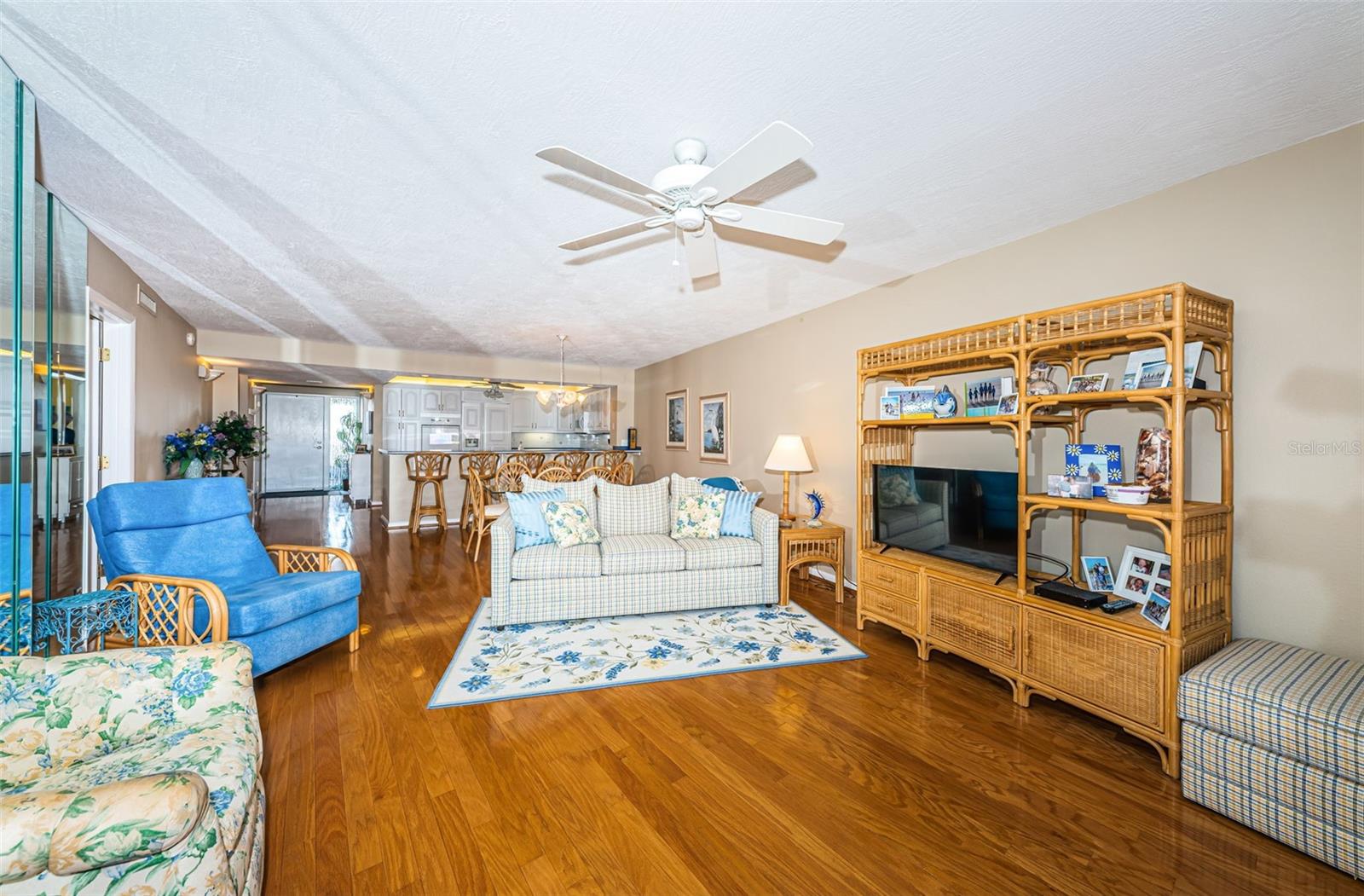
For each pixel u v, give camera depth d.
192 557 2.83
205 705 1.55
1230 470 2.20
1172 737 1.95
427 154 2.06
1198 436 2.33
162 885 1.00
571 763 2.03
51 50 1.50
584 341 5.93
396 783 1.90
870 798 1.85
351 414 11.73
